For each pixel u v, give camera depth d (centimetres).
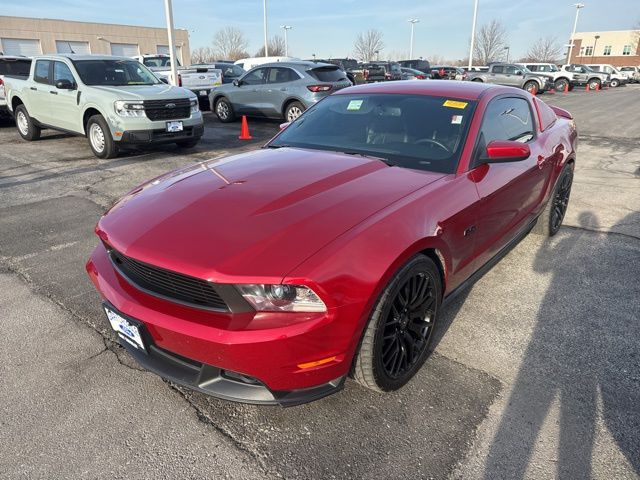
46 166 773
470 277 313
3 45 3869
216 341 198
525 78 2628
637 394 254
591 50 7956
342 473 206
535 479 202
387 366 241
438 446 220
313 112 390
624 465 209
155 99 808
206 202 246
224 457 215
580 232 494
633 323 324
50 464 210
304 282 195
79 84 843
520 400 249
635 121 1455
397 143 323
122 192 625
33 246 449
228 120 1341
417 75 3088
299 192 250
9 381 262
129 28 4553
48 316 327
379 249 215
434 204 255
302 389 213
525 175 356
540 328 318
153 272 220
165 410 242
